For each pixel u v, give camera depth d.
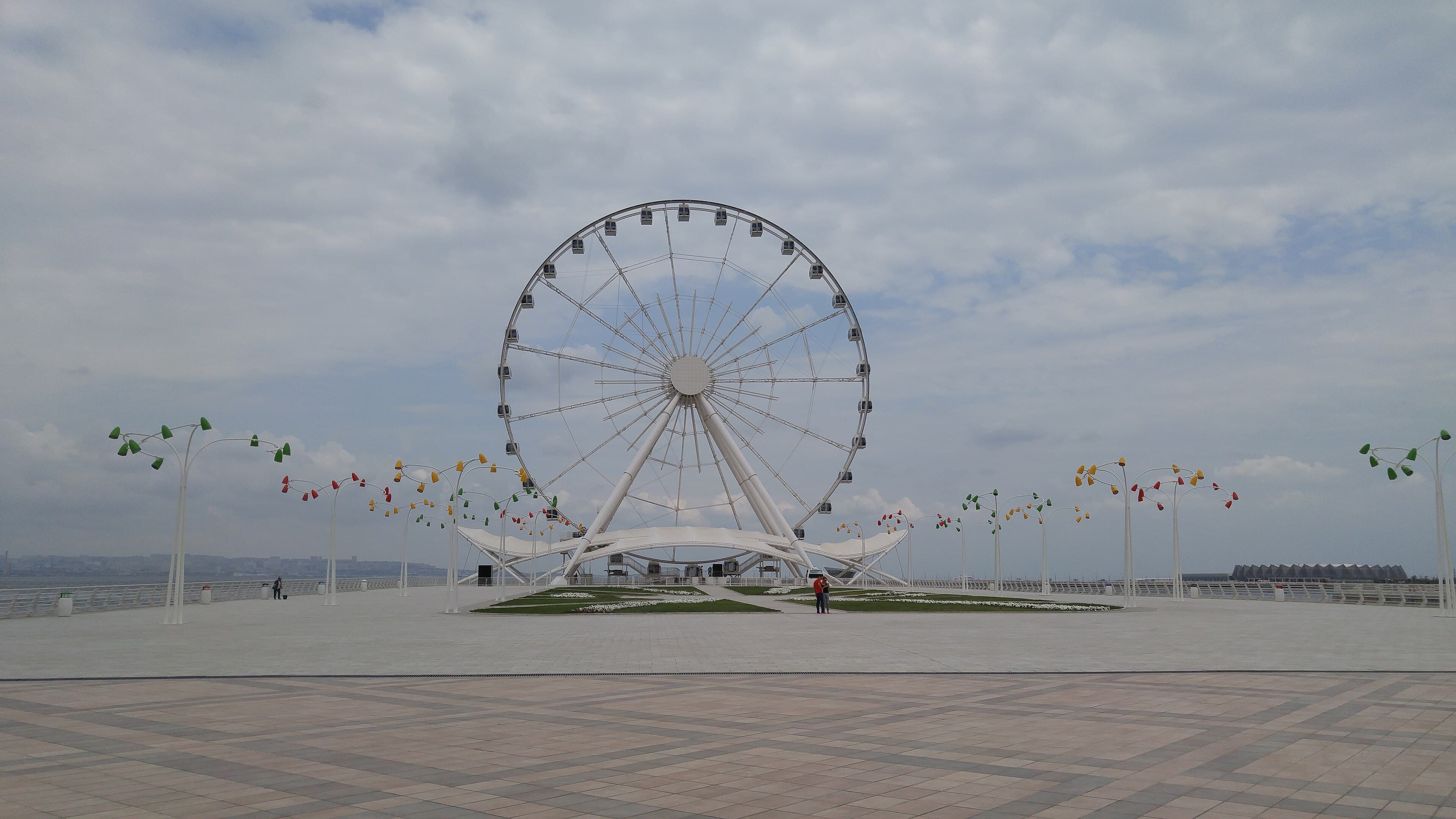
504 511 74.94
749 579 123.06
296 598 83.50
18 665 25.75
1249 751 13.68
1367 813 10.36
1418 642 32.44
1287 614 53.22
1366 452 53.25
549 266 97.06
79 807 10.64
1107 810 10.50
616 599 71.25
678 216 98.88
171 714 17.38
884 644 32.09
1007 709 17.59
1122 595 95.19
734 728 15.61
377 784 11.72
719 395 101.50
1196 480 72.12
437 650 30.25
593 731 15.35
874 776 12.16
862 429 103.31
